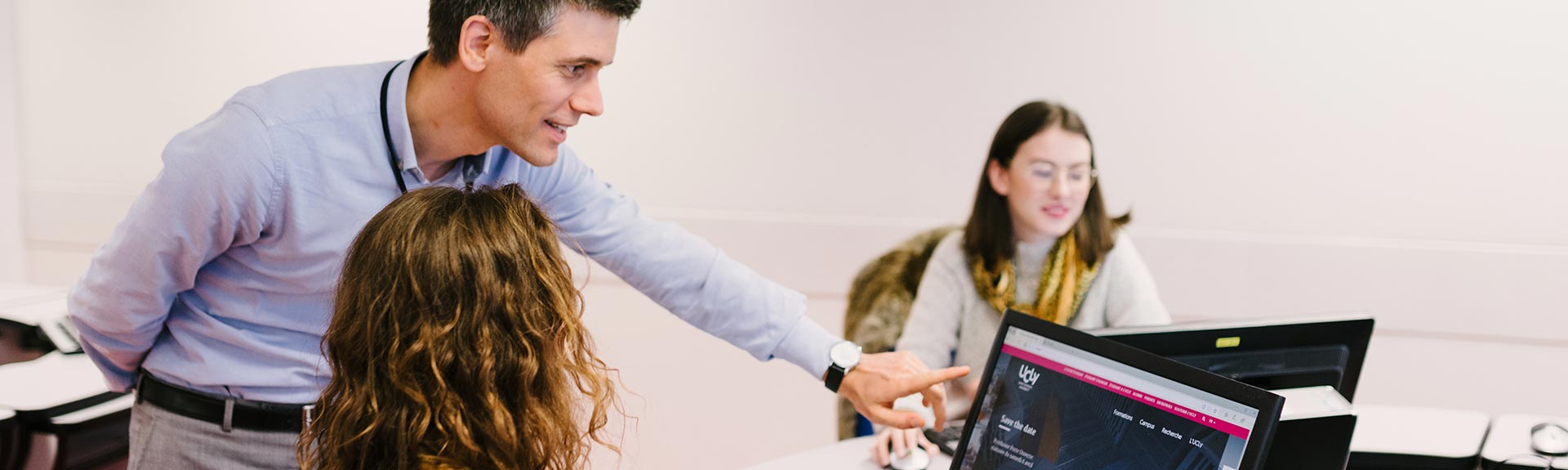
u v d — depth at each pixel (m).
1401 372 3.11
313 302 1.48
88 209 3.55
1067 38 3.06
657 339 3.44
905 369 1.61
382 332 0.88
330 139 1.36
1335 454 1.58
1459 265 3.01
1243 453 1.16
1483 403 3.08
